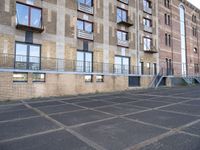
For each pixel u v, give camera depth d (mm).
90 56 20312
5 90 13875
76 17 19219
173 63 31016
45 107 10898
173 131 6039
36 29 16016
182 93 17938
